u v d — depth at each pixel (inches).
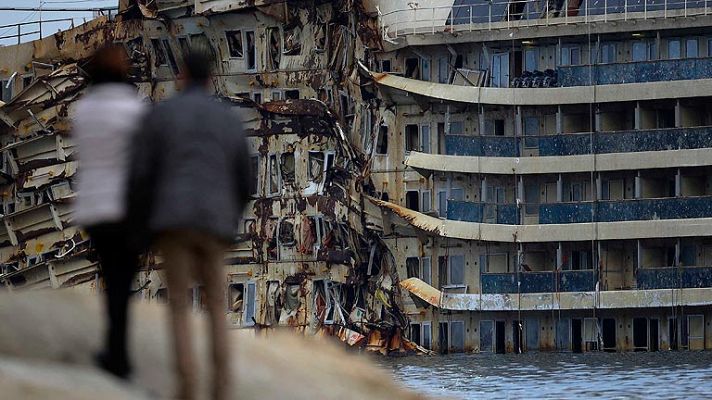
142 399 1721.2
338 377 2196.1
